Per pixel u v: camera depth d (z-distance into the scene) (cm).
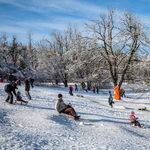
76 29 4084
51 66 4209
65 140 424
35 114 781
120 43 2402
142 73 2352
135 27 2302
